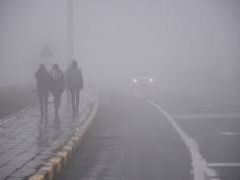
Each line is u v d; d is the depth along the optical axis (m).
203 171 18.05
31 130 27.14
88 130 28.83
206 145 23.95
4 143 22.48
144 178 17.23
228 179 16.75
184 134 27.98
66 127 28.25
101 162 20.22
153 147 23.78
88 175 17.86
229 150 22.44
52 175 16.81
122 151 22.84
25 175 15.84
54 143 22.31
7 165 17.42
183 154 21.64
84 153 22.45
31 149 20.78
